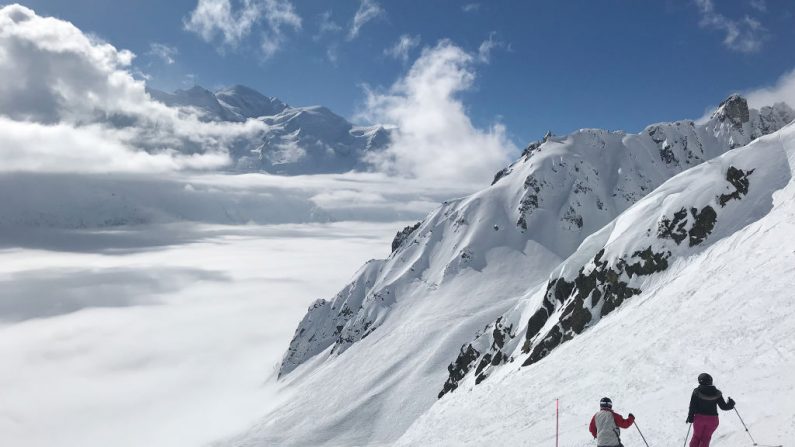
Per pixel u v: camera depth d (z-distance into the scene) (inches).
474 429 1248.8
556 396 1123.3
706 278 1273.4
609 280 2105.1
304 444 4047.7
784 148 1945.1
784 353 660.7
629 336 1285.7
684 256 1870.1
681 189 2192.4
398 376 4926.2
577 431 755.4
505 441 895.1
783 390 548.4
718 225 1867.6
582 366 1294.3
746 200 1868.8
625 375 973.8
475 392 2053.4
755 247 1196.5
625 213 2559.1
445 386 3759.8
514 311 3181.6
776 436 442.3
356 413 4375.0
